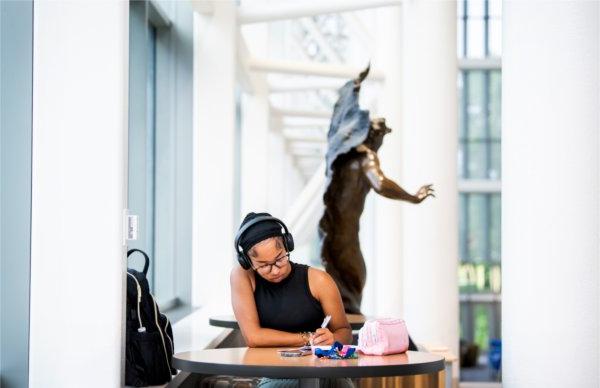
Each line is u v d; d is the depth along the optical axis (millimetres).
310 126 20016
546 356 4684
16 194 4730
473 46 31578
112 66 4766
